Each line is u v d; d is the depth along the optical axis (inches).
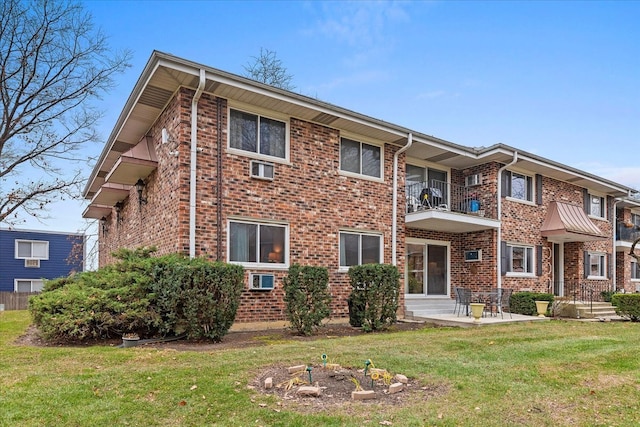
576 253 783.1
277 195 450.6
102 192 595.8
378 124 507.2
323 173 488.1
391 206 546.9
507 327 453.1
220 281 335.3
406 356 276.5
